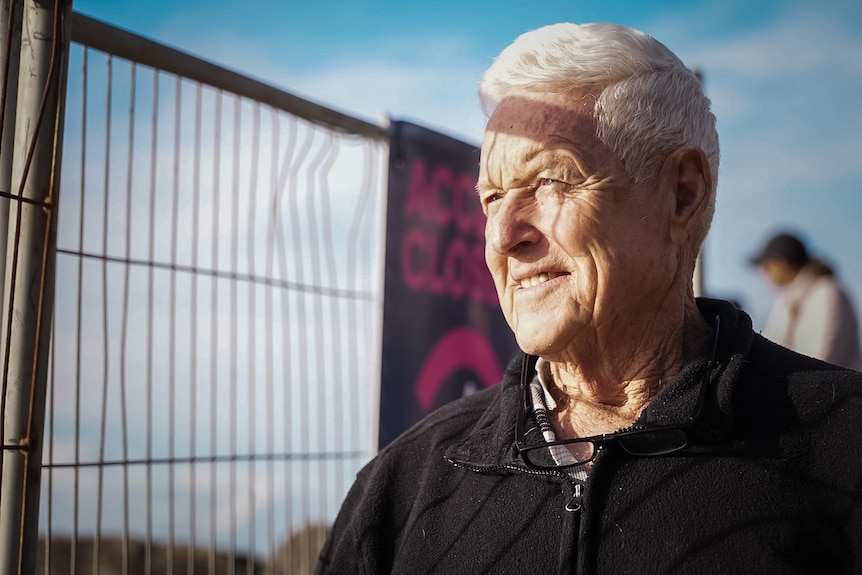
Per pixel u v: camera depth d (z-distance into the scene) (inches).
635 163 57.8
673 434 54.7
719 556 51.6
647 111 57.7
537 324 59.1
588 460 56.9
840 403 54.4
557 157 57.8
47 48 61.1
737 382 56.6
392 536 66.2
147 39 77.1
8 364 57.7
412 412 106.7
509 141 59.4
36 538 59.2
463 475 63.1
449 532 61.1
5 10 60.8
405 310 106.9
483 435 63.2
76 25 71.7
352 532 67.1
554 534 56.1
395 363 104.7
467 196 117.1
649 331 59.5
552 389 64.2
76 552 68.6
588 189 57.6
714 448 54.4
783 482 52.7
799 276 187.2
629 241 57.6
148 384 76.4
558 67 58.3
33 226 59.8
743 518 52.1
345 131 99.8
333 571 67.3
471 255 117.0
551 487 57.9
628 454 55.8
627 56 58.2
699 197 60.2
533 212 59.4
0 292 60.0
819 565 51.3
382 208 105.3
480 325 117.3
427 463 66.4
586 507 54.9
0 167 60.0
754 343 60.2
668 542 52.7
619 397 60.9
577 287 57.7
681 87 59.8
